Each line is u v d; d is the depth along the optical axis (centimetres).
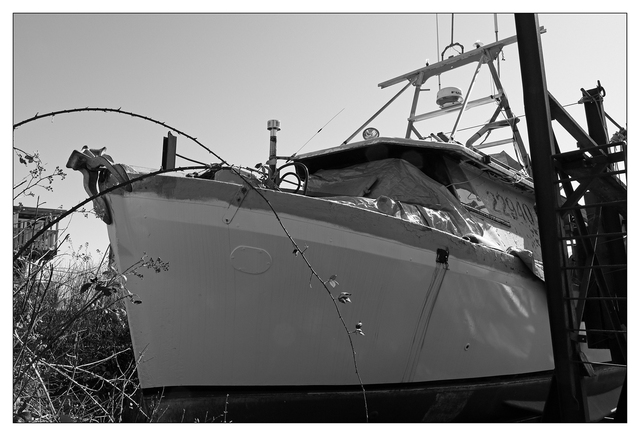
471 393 550
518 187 755
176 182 435
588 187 462
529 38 480
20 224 359
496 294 554
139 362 450
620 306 571
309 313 457
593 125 583
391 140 590
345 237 458
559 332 457
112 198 436
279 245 443
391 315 482
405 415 510
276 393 464
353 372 478
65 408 398
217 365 454
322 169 661
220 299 444
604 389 745
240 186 439
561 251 466
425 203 585
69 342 455
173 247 437
